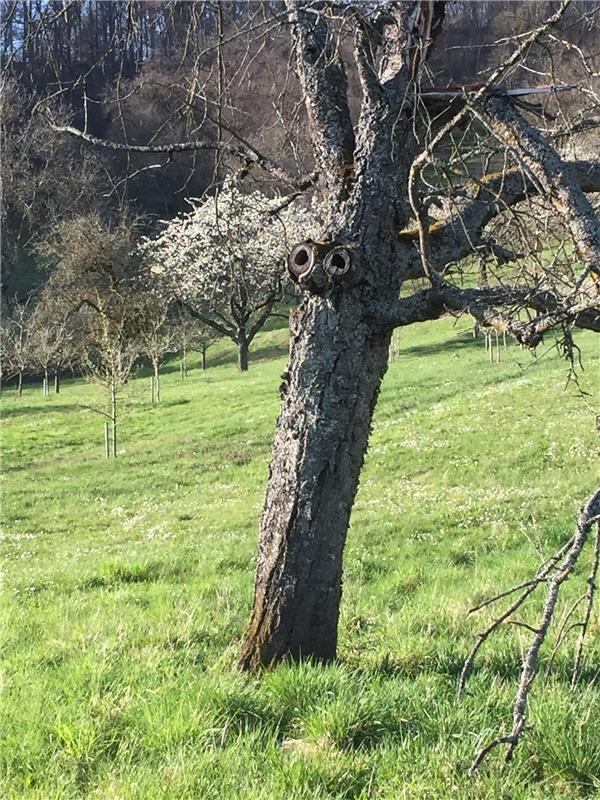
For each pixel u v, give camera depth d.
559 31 4.66
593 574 3.77
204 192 7.13
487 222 6.22
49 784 4.66
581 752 4.59
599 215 5.37
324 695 5.45
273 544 6.29
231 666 6.41
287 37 6.76
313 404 6.20
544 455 19.95
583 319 5.21
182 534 17.41
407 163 6.25
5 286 56.53
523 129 5.12
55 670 6.54
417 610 8.17
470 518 14.45
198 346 58.94
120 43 6.67
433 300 5.96
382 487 19.70
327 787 4.46
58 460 32.25
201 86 6.28
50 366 57.41
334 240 6.20
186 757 4.78
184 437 33.38
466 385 34.31
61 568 12.84
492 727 4.95
